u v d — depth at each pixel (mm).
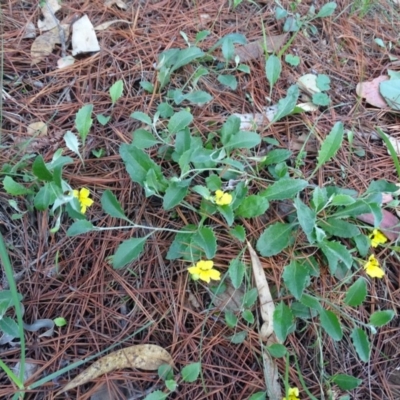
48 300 348
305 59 481
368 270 347
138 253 341
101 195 385
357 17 527
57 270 356
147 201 380
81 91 433
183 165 354
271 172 390
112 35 466
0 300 327
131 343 340
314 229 357
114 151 404
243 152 401
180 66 438
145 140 380
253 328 349
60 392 319
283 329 330
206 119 421
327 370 349
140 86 441
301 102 448
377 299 372
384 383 351
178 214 375
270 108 438
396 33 528
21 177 387
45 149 401
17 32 458
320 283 365
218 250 367
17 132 406
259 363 340
